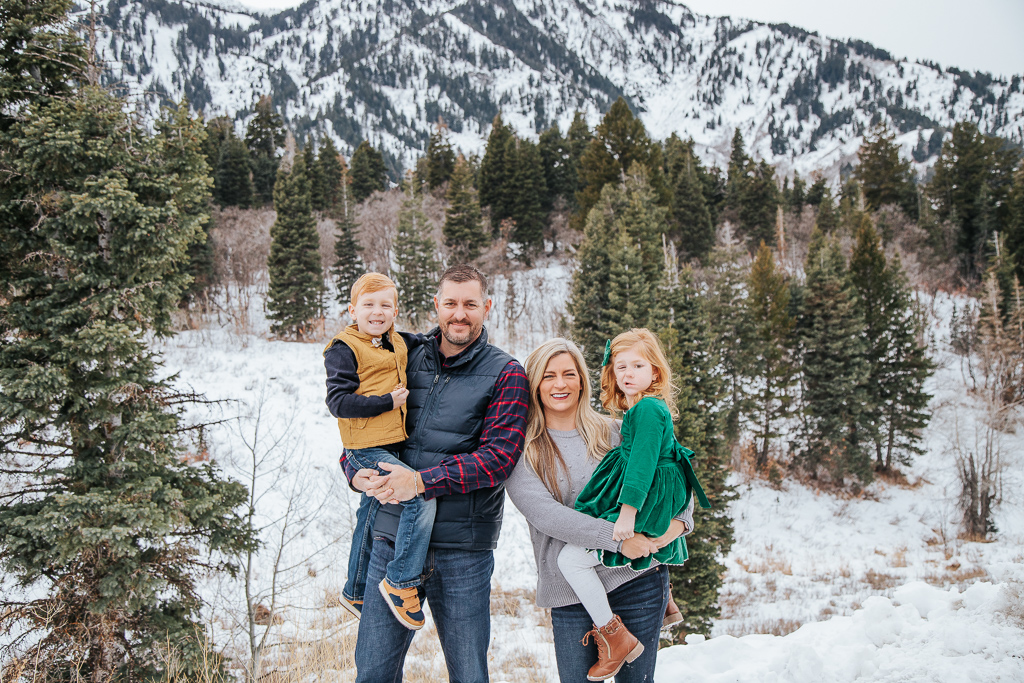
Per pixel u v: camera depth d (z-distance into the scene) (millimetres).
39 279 7410
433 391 3115
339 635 7527
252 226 51094
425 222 43500
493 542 3115
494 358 3148
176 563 7930
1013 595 4531
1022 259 54125
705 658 4758
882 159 73750
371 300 3074
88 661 7105
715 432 19547
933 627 4504
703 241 52875
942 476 34500
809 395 35438
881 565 23297
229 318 38406
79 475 7410
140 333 7840
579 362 3170
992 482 28969
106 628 6988
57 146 7043
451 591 3023
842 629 4949
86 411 7445
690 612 14805
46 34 7402
